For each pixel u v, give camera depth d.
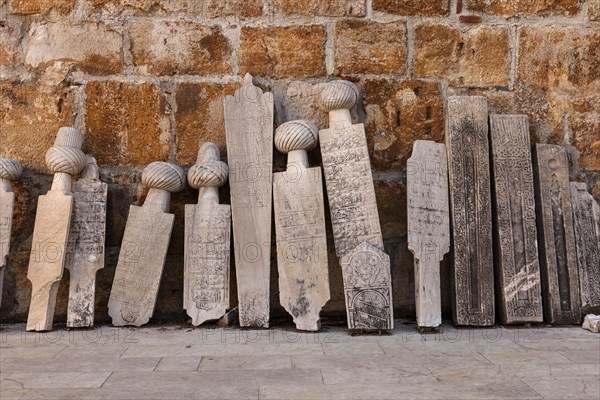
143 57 4.65
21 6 4.64
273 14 4.68
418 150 4.40
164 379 3.04
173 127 4.64
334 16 4.69
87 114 4.63
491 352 3.55
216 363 3.34
